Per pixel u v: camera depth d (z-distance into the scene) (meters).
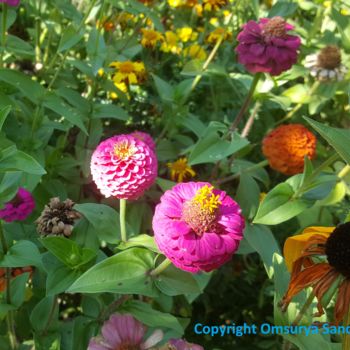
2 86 0.63
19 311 0.56
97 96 0.87
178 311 0.70
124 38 0.85
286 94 0.81
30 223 0.61
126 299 0.49
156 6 0.94
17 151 0.39
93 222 0.49
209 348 0.71
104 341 0.42
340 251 0.37
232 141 0.60
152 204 0.69
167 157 0.76
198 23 1.08
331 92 0.80
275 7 0.77
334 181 0.56
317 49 0.88
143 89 0.89
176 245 0.37
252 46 0.60
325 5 0.90
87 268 0.46
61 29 0.84
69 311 0.69
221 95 0.89
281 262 0.46
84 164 0.68
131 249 0.45
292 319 0.44
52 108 0.60
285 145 0.62
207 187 0.39
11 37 0.71
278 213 0.53
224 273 0.73
